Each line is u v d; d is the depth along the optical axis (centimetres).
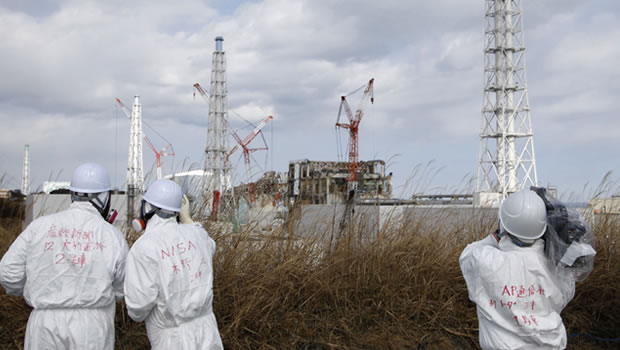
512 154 6650
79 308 312
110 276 323
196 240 323
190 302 299
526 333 283
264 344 459
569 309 567
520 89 6838
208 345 303
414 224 622
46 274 310
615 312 562
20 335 455
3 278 310
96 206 341
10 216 596
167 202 317
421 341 498
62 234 316
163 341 297
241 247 523
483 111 6950
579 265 300
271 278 499
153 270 293
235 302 475
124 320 471
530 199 292
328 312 521
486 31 7094
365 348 480
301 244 557
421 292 545
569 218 312
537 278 289
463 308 539
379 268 545
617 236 624
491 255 295
